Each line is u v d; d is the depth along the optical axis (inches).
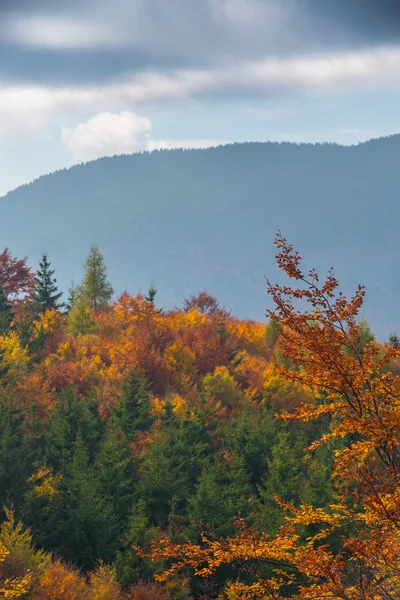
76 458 3277.6
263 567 2456.9
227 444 4352.9
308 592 1019.9
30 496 2901.1
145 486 3336.6
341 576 1021.8
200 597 2635.3
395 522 940.6
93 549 2834.6
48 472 3253.0
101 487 3250.5
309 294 976.3
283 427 4443.9
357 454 975.0
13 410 3422.7
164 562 2699.3
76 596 2212.1
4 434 3105.3
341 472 997.2
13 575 2044.8
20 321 5831.7
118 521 3149.6
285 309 981.8
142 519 2859.3
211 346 5895.7
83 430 3782.0
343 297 972.6
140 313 6707.7
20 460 3048.7
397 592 1022.4
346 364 964.0
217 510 2955.2
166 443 3838.6
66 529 2854.3
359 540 980.6
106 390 4751.5
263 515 3115.2
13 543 2297.0
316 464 3631.9
